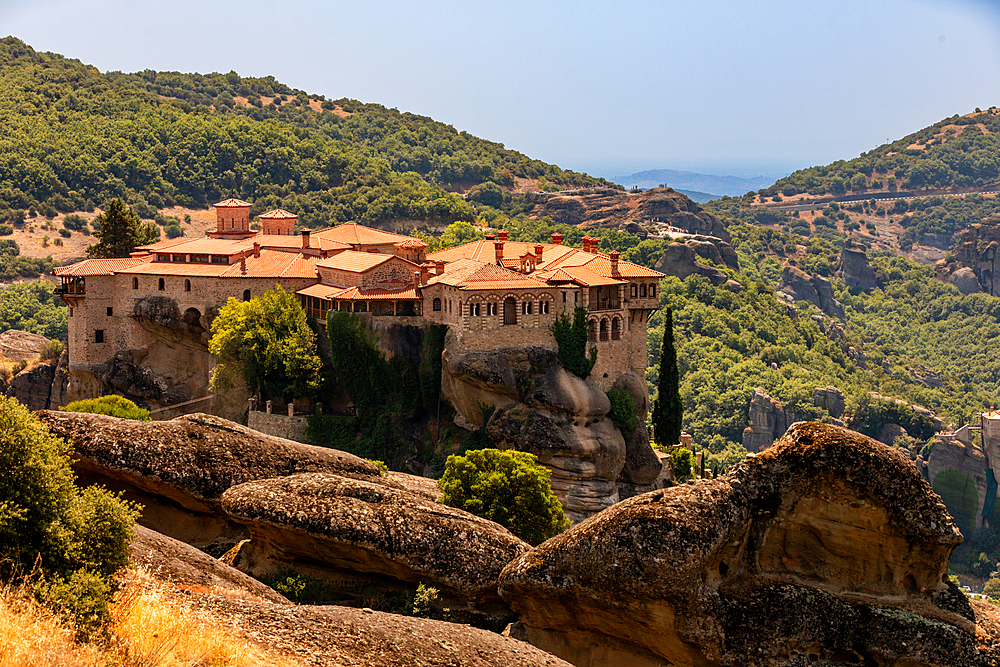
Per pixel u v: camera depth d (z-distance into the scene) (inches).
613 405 4003.4
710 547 1501.0
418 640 1427.2
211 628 1278.3
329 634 1369.3
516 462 2593.5
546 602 1612.9
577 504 3764.8
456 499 2527.1
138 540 1638.8
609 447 3848.4
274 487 1895.9
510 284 3875.5
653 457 4020.7
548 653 1523.1
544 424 3789.4
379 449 4092.0
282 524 1829.5
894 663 1494.8
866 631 1510.8
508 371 3843.5
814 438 1566.2
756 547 1569.9
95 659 1135.6
